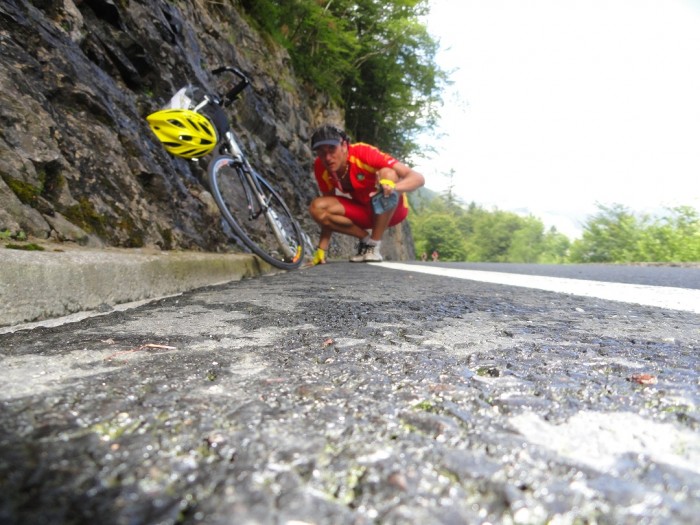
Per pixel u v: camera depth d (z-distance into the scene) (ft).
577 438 1.81
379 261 21.40
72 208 7.84
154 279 7.03
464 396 2.33
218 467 1.52
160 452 1.62
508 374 2.80
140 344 3.63
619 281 12.32
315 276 11.97
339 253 36.29
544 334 4.22
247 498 1.33
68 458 1.55
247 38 29.68
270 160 27.84
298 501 1.32
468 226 309.22
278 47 34.60
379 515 1.26
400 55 57.16
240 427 1.86
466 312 5.65
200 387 2.43
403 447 1.70
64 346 3.52
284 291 7.97
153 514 1.24
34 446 1.64
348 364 3.03
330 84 44.21
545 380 2.66
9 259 4.44
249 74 27.27
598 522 1.26
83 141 8.93
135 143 10.69
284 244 13.58
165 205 11.02
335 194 19.04
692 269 22.48
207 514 1.24
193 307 5.89
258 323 4.70
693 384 2.60
